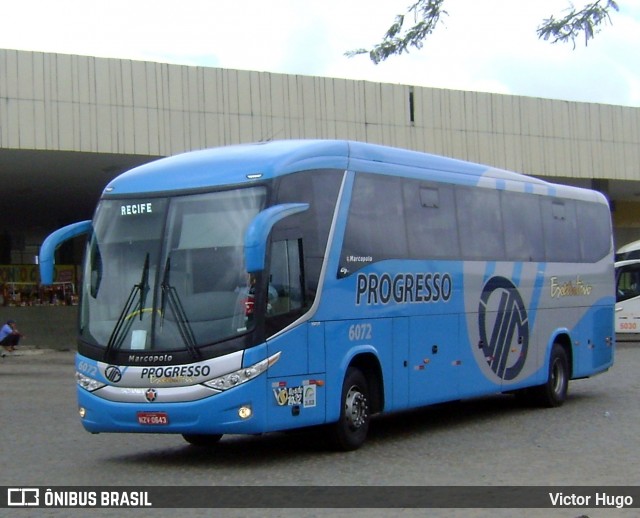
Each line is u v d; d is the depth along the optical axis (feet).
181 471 37.65
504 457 39.93
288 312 38.09
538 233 57.41
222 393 36.24
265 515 29.43
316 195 40.16
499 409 57.67
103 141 92.07
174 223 38.55
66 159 97.50
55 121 90.27
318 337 39.47
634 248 125.80
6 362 103.40
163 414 36.76
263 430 36.73
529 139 119.44
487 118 115.75
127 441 46.42
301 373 38.52
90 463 39.96
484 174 52.90
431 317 47.09
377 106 106.73
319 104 102.78
